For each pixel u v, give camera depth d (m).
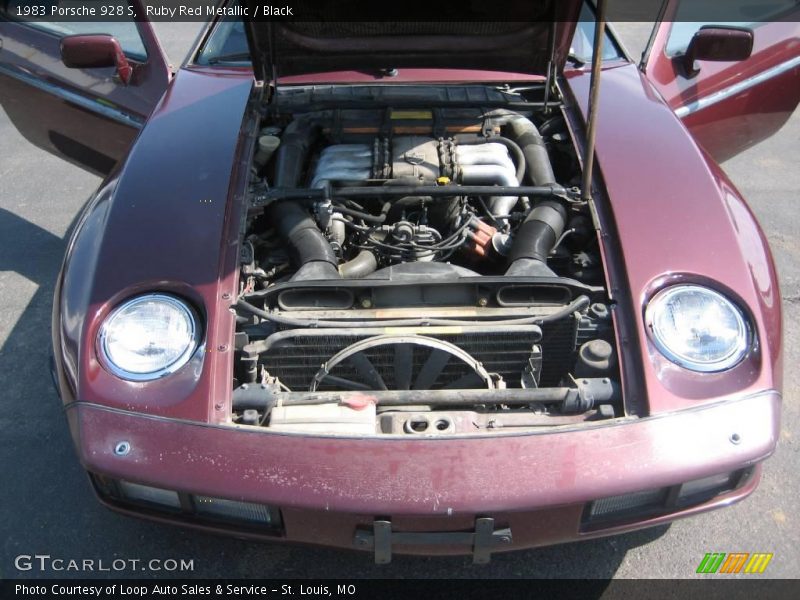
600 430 1.73
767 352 1.87
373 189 2.33
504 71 2.85
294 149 2.58
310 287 2.02
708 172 2.29
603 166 2.33
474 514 1.66
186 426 1.75
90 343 1.87
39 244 3.79
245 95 2.74
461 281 2.04
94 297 1.94
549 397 1.86
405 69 2.88
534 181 2.52
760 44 3.33
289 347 2.00
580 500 1.67
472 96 2.78
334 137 2.67
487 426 1.81
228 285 2.00
